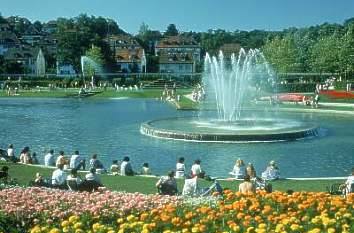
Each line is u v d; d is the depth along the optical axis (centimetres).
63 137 4647
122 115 6556
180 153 3797
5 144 4331
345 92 8631
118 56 17538
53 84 12575
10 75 14312
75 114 6706
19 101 8994
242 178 2842
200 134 4269
